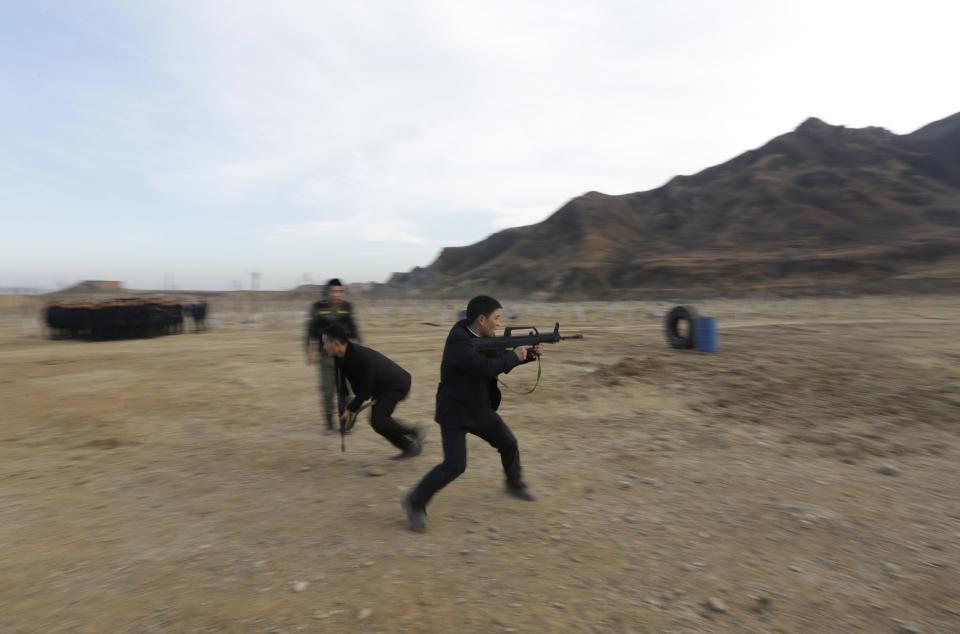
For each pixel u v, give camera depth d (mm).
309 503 4742
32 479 5434
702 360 12305
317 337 7199
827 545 3824
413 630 2828
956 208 123375
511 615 2973
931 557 3629
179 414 8359
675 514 4418
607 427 7340
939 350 12922
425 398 9508
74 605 3086
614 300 98188
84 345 19859
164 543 3930
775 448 6266
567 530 4121
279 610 3020
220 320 34500
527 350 4301
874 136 184000
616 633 2818
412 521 4105
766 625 2891
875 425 7078
